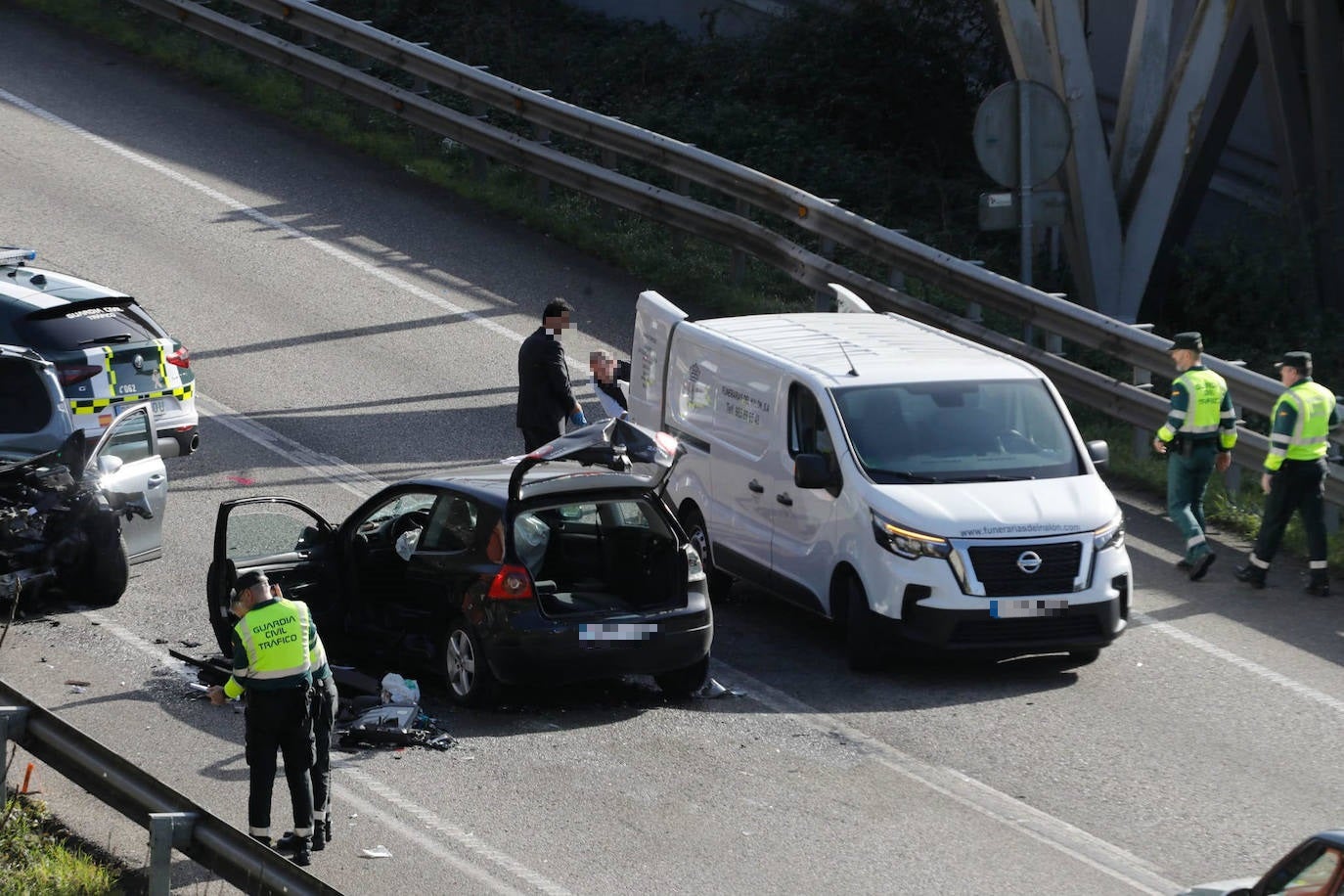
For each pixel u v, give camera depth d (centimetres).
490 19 9950
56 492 4312
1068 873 3000
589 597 3850
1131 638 4372
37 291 5106
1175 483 4856
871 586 4066
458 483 3900
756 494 4541
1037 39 6406
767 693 3988
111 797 2866
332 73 8950
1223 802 3338
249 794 3048
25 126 8725
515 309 7050
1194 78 6450
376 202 8181
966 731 3725
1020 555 4009
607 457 3756
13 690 3097
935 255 6297
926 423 4306
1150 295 7162
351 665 4125
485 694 3759
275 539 4044
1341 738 3700
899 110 9000
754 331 4894
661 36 9800
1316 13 6494
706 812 3241
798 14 9356
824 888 2911
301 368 6362
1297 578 4866
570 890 2873
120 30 10212
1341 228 6788
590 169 7788
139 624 4256
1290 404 4619
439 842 3059
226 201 8038
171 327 6625
